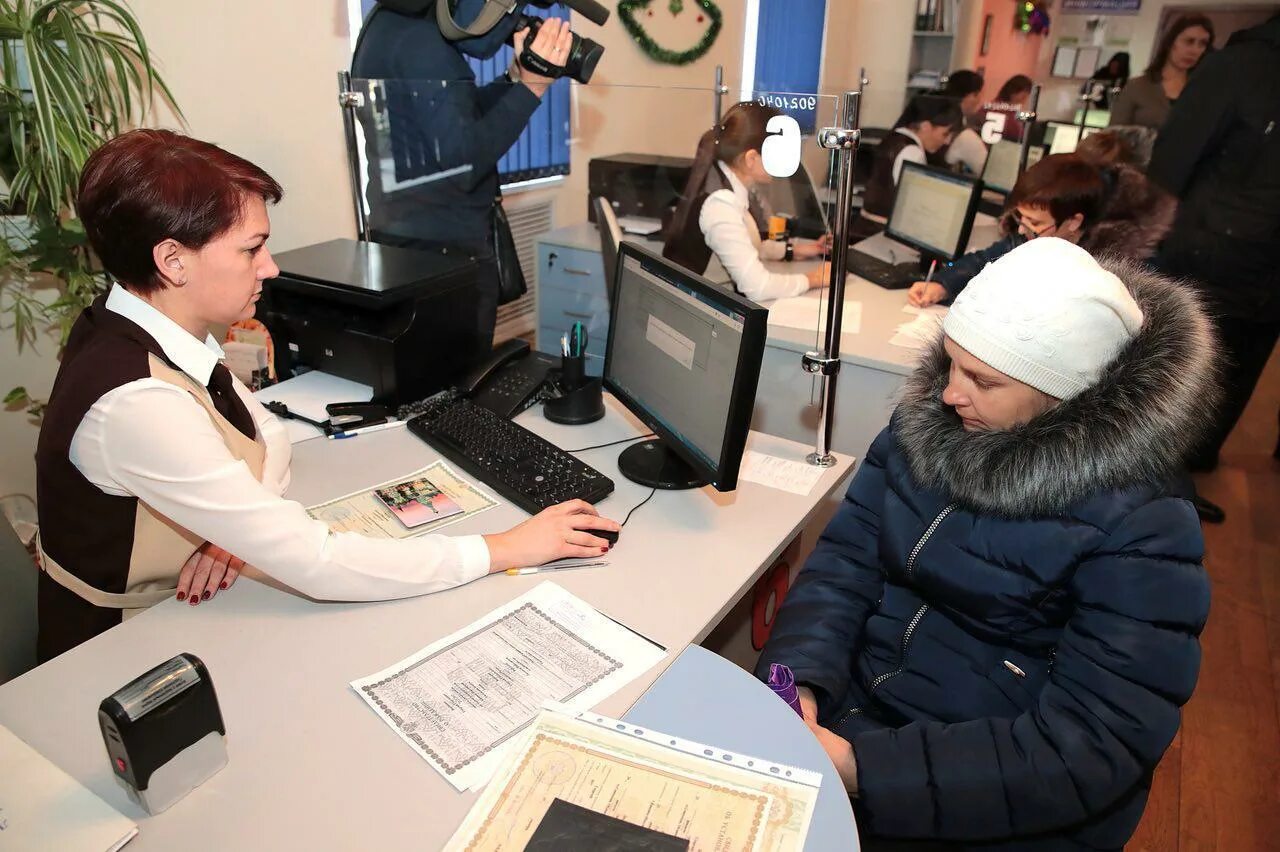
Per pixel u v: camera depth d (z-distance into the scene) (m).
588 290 2.60
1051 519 1.06
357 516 1.34
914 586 1.22
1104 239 2.47
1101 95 4.08
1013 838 1.05
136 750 0.78
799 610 1.30
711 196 2.17
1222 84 2.47
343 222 2.83
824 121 1.54
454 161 2.22
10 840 0.77
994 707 1.14
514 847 0.78
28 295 2.21
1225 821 1.74
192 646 1.05
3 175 2.00
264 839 0.79
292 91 2.55
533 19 2.05
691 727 0.94
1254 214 2.54
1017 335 1.00
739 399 1.19
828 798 0.85
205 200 1.05
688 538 1.32
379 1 2.09
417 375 1.75
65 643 1.22
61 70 1.80
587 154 2.58
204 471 1.06
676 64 4.31
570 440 1.65
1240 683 2.14
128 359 1.07
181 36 2.24
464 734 0.92
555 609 1.13
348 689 0.98
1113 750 0.97
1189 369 0.99
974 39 5.50
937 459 1.13
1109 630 0.99
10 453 2.31
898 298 2.61
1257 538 2.80
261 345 1.88
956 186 2.71
